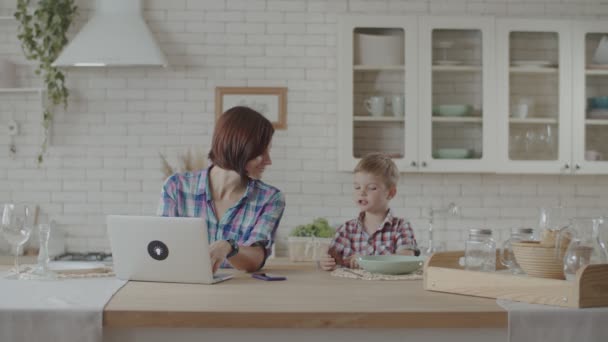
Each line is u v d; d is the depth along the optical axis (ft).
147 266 7.26
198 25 16.22
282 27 16.30
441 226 16.52
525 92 15.72
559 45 15.72
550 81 15.78
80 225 16.15
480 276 6.48
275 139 16.25
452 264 7.11
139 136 16.17
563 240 6.66
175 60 16.20
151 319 5.66
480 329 5.93
